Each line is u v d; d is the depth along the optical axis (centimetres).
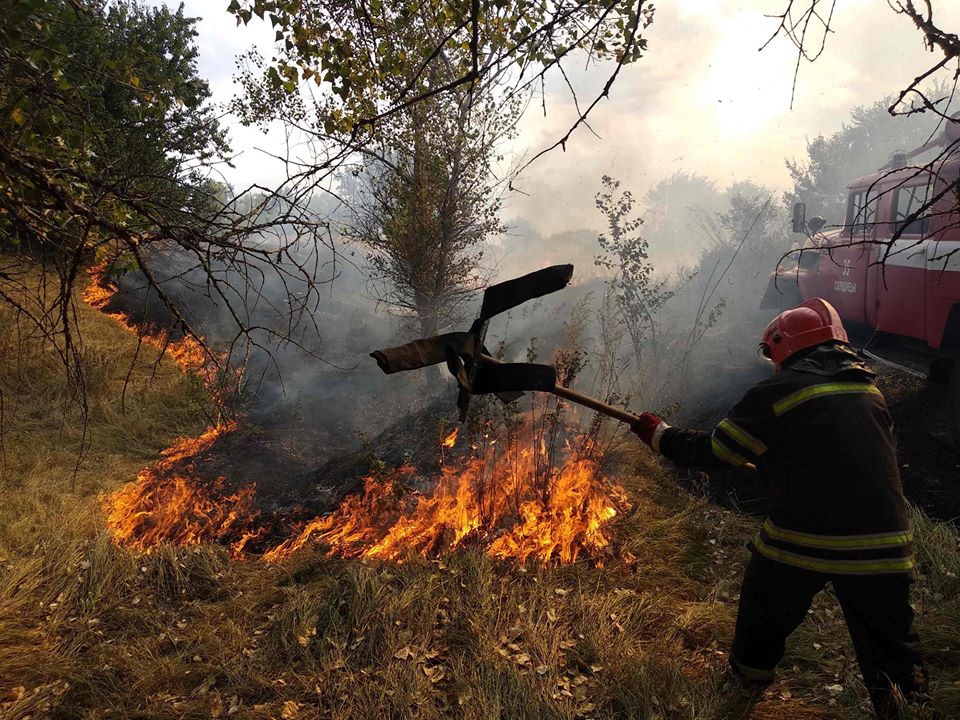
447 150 811
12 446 620
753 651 252
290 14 284
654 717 249
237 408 789
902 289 579
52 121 250
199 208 252
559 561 383
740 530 420
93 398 778
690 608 329
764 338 263
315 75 297
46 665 311
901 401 527
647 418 254
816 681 279
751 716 258
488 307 176
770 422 231
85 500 546
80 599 368
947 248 521
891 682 227
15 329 816
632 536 405
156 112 259
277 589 370
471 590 337
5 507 491
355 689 276
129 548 422
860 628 231
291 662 303
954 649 289
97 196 237
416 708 266
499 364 187
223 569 408
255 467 657
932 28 199
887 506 221
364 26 291
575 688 275
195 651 319
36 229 232
